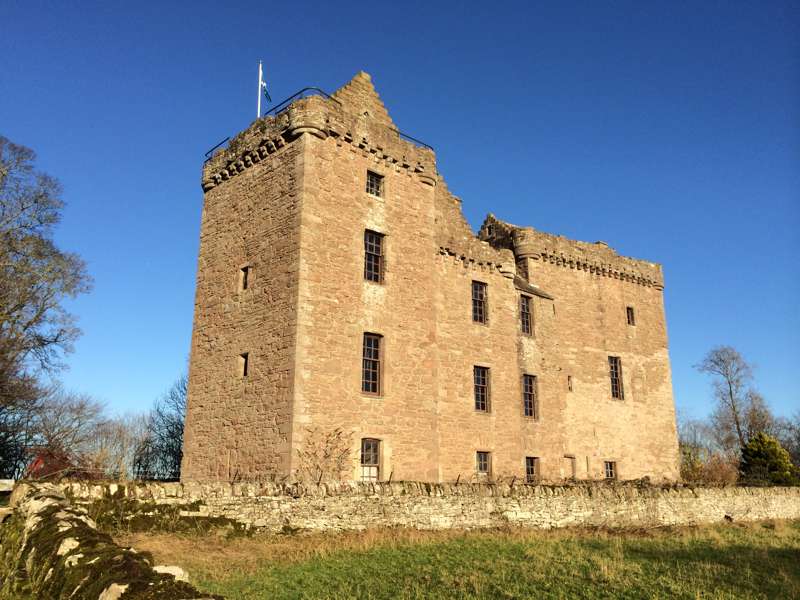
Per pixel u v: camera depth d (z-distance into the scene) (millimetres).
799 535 23266
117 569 6445
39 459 26391
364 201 23250
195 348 24250
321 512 16641
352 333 21625
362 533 16781
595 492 23125
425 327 24172
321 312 20844
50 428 36000
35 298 32406
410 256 24359
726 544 19500
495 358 28109
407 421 22609
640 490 24906
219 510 15172
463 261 28031
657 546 18312
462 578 12391
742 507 29109
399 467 21969
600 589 12023
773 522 28188
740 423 62219
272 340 20906
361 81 25266
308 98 22312
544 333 31703
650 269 38781
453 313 26969
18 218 32094
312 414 19828
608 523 23047
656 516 25031
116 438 48969
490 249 29266
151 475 51531
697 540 20172
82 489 13750
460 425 25859
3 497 17375
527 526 20547
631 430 34781
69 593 6465
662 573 13938
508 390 28250
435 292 25641
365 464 21188
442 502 18891
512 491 20609
